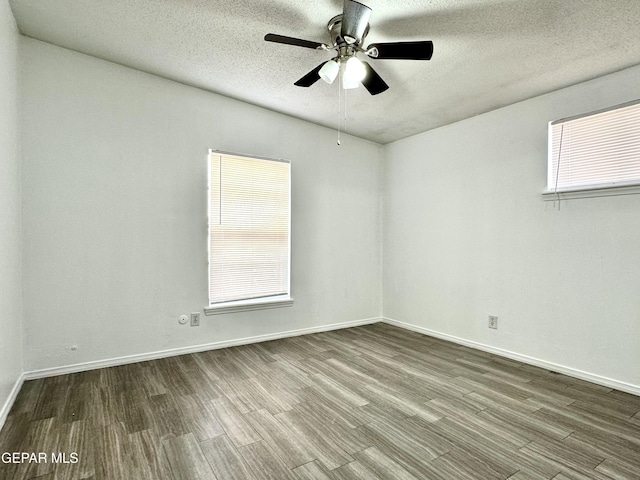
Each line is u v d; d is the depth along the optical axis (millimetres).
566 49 2271
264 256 3557
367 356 3158
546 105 2918
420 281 4031
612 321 2512
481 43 2232
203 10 2043
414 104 3232
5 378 1985
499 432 1906
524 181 3059
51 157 2514
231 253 3350
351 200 4254
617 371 2480
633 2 1812
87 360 2670
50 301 2521
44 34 2393
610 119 2551
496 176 3277
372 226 4469
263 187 3537
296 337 3754
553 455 1705
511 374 2750
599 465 1633
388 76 2676
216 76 2877
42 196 2482
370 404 2221
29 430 1861
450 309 3682
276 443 1781
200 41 2377
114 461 1620
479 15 1967
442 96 3033
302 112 3568
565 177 2789
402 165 4297
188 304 3107
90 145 2654
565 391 2438
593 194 2605
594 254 2611
